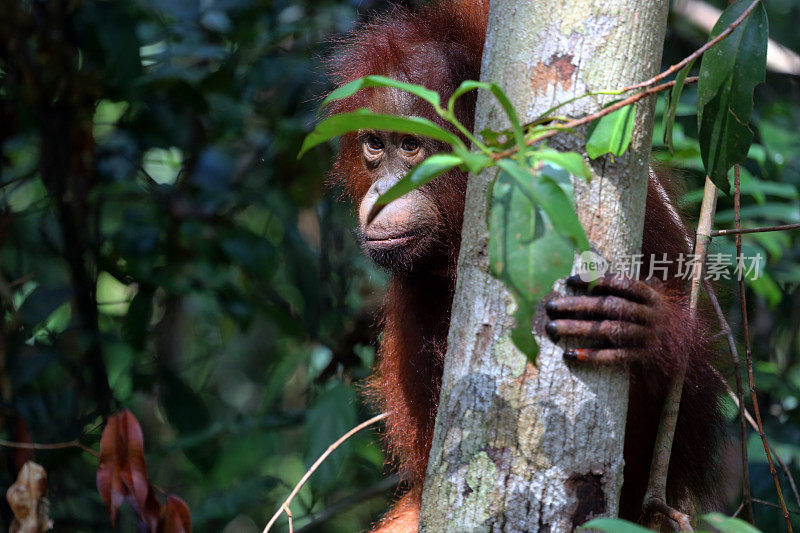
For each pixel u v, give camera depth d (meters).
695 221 6.81
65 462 7.74
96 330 8.26
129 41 7.65
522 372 3.45
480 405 3.48
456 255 5.73
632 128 3.41
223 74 8.38
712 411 5.74
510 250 2.81
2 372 7.14
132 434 5.34
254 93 9.17
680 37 8.46
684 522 4.02
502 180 2.87
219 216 8.47
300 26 8.47
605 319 3.76
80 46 7.89
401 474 7.04
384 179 5.68
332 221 9.16
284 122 8.23
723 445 6.61
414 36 5.84
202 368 11.91
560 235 2.83
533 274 2.80
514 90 3.44
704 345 5.21
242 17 8.61
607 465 3.52
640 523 5.55
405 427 6.64
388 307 6.68
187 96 8.18
